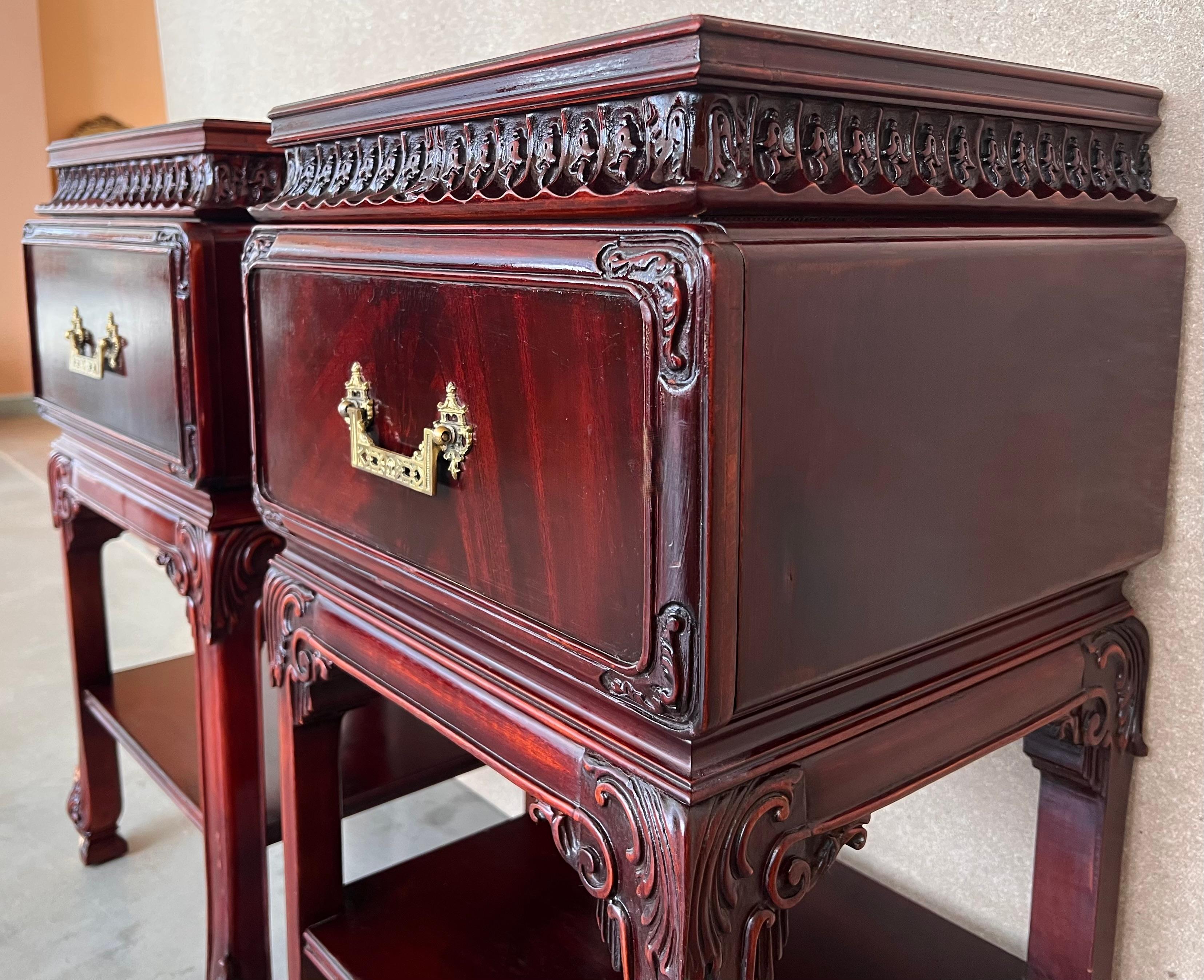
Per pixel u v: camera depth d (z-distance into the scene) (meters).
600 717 0.54
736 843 0.49
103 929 1.29
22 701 1.98
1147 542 0.71
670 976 0.49
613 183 0.47
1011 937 0.88
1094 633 0.70
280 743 0.88
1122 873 0.79
